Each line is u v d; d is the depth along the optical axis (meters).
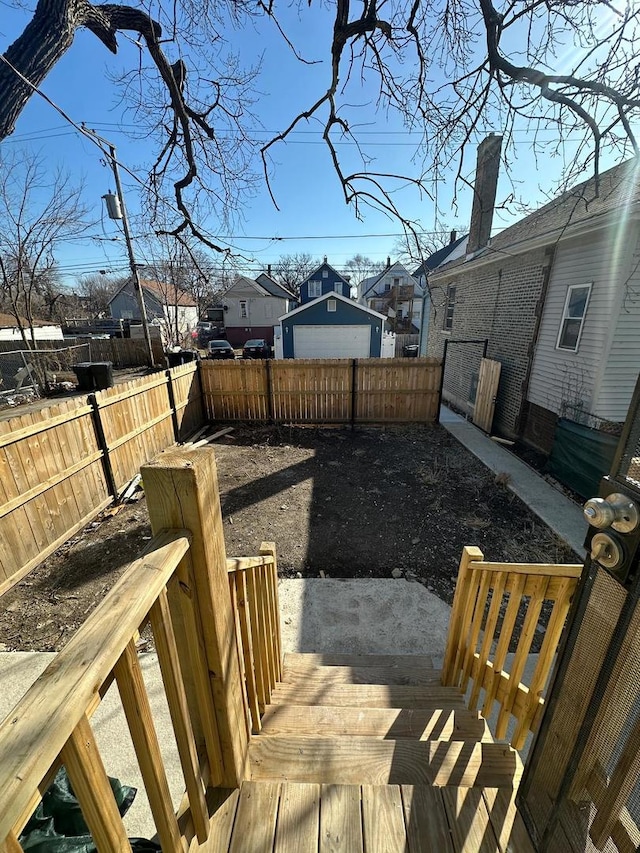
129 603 0.70
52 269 15.91
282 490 5.73
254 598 1.75
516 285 7.79
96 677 0.58
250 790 1.27
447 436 8.31
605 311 5.55
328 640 3.04
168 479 0.91
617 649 0.93
